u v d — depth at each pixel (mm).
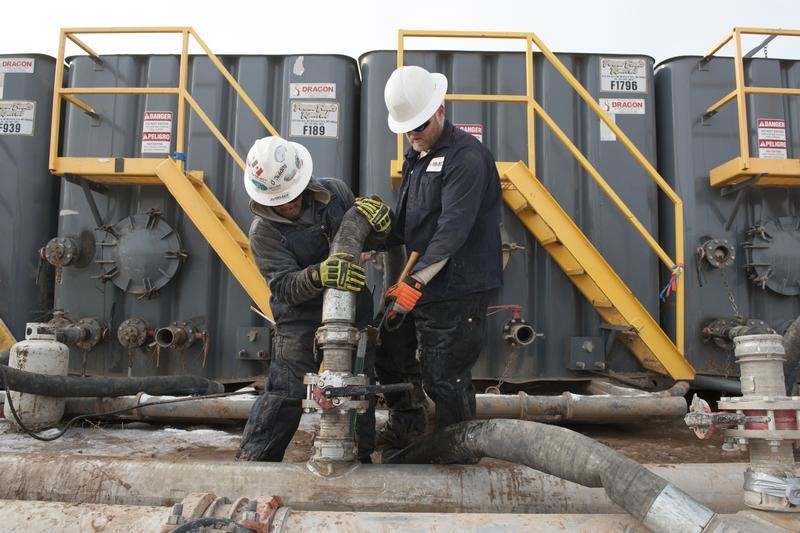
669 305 4676
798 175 4246
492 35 4223
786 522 1491
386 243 2809
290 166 2285
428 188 2451
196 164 4730
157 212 4578
